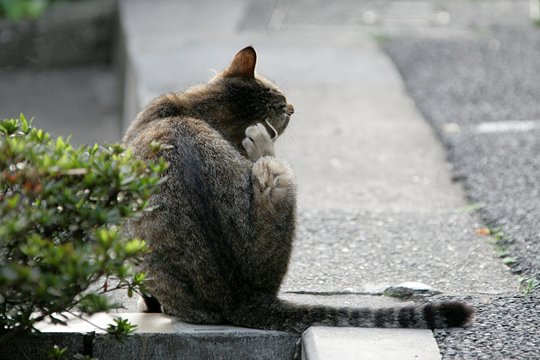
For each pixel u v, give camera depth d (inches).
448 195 472.7
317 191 483.2
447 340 288.2
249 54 368.2
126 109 761.6
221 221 302.8
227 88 359.3
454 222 423.5
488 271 360.8
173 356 299.1
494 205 436.5
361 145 553.9
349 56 728.3
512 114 580.1
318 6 888.3
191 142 311.7
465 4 880.9
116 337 279.7
